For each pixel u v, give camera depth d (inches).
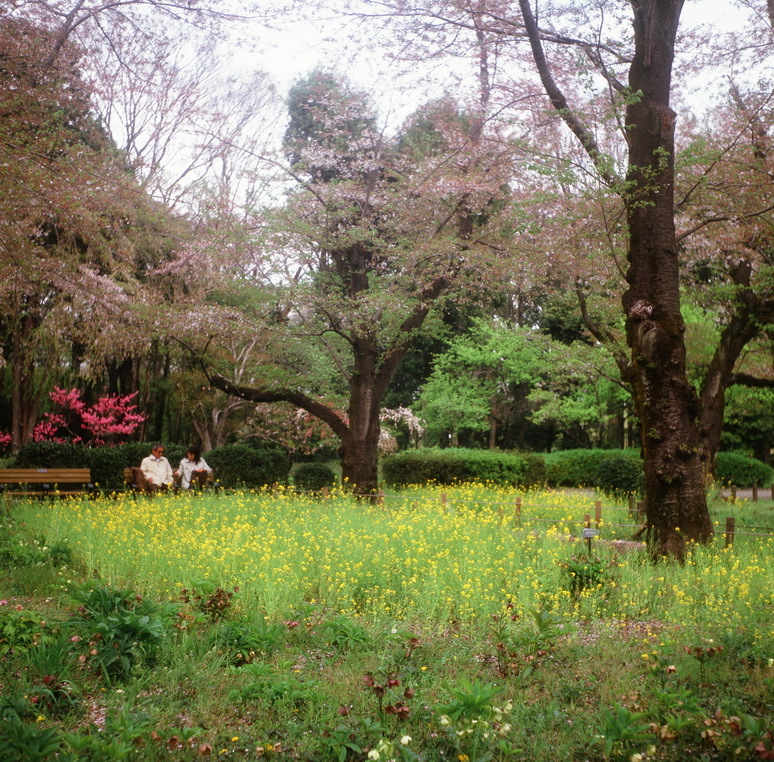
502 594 300.0
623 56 471.2
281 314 721.0
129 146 990.4
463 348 1251.2
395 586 316.2
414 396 1453.0
